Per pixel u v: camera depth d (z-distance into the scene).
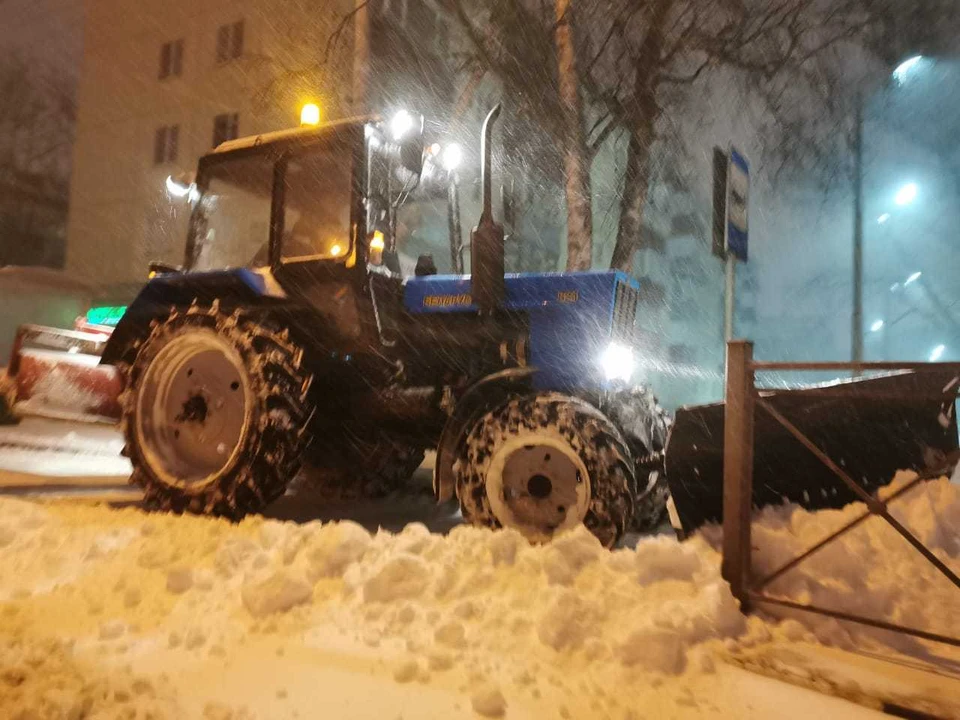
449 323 4.61
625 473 3.70
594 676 2.33
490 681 2.30
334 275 4.54
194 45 22.31
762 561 3.12
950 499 3.52
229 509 4.22
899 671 2.48
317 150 4.67
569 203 9.35
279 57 18.88
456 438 4.02
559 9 9.18
